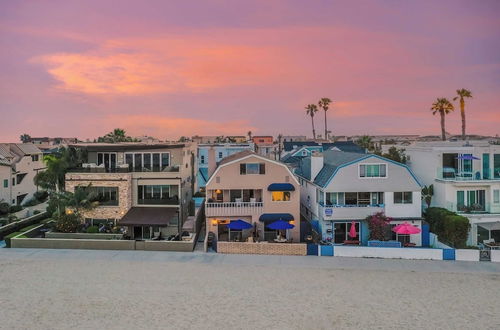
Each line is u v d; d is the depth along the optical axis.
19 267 28.05
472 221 35.44
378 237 34.16
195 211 42.62
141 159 39.72
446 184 37.12
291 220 35.41
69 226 34.69
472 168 38.94
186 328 19.58
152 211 36.16
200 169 67.56
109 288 24.45
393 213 35.81
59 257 30.31
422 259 30.64
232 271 27.72
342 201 36.12
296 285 25.30
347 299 23.27
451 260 30.42
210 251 32.31
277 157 83.25
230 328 19.64
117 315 20.91
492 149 38.84
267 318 20.75
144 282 25.47
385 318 20.95
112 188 36.41
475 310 22.02
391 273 27.67
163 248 32.19
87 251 31.84
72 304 22.14
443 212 35.75
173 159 39.47
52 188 42.56
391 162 35.84
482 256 30.28
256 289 24.56
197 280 25.92
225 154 68.50
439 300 23.27
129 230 35.38
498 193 37.06
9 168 53.56
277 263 29.52
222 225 35.72
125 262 29.34
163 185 37.28
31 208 54.94
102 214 36.25
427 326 20.16
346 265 29.23
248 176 35.69
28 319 20.38
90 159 40.31
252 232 35.50
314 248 31.47
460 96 70.56
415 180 35.84
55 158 41.88
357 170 35.75
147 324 19.95
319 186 37.12
